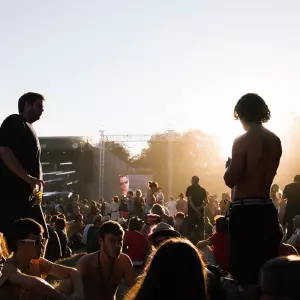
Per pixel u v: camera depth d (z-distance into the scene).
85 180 54.31
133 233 11.84
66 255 15.70
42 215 6.82
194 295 3.39
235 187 5.88
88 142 56.06
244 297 5.49
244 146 5.74
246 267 5.68
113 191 58.38
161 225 8.60
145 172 64.38
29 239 5.87
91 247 13.98
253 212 5.69
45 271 6.32
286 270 2.78
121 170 59.91
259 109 5.84
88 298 6.84
